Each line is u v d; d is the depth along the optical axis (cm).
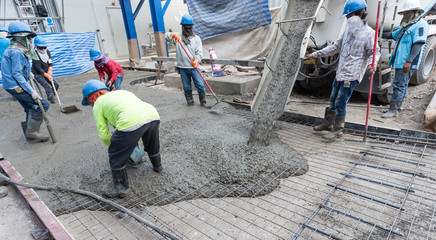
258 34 748
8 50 320
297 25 402
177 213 228
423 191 225
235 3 732
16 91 328
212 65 666
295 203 233
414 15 350
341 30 421
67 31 1044
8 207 233
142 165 294
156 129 248
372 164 281
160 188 258
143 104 241
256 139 329
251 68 738
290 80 372
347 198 234
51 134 372
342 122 343
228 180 264
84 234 207
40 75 553
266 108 359
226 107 491
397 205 219
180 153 316
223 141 335
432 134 314
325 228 203
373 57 291
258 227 208
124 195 249
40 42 532
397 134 340
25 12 962
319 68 488
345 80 314
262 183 260
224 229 208
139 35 1234
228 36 789
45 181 276
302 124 414
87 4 1066
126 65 1155
